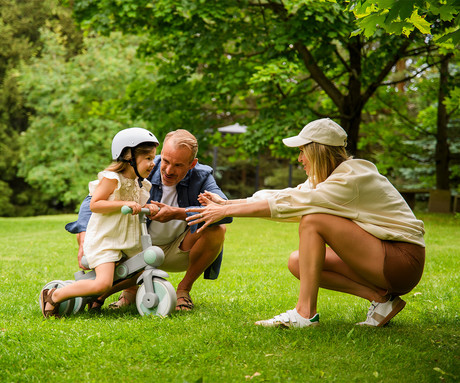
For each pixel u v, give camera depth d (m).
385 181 3.42
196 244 4.14
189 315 3.79
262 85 12.38
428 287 5.20
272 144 14.79
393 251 3.28
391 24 3.29
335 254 3.62
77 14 13.73
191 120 15.07
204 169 4.17
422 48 13.16
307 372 2.64
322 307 4.35
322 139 3.47
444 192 16.67
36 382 2.52
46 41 25.64
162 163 3.93
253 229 12.15
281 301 4.51
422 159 20.27
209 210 3.44
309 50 14.01
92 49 24.91
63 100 23.97
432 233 10.49
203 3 12.27
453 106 16.80
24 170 25.89
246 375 2.59
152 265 3.74
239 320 3.69
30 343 3.06
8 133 28.80
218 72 13.48
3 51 28.59
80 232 3.86
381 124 19.28
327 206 3.29
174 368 2.70
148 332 3.26
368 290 3.53
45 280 5.67
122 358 2.83
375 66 12.79
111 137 24.22
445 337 3.33
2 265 6.83
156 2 12.79
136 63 24.00
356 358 2.85
